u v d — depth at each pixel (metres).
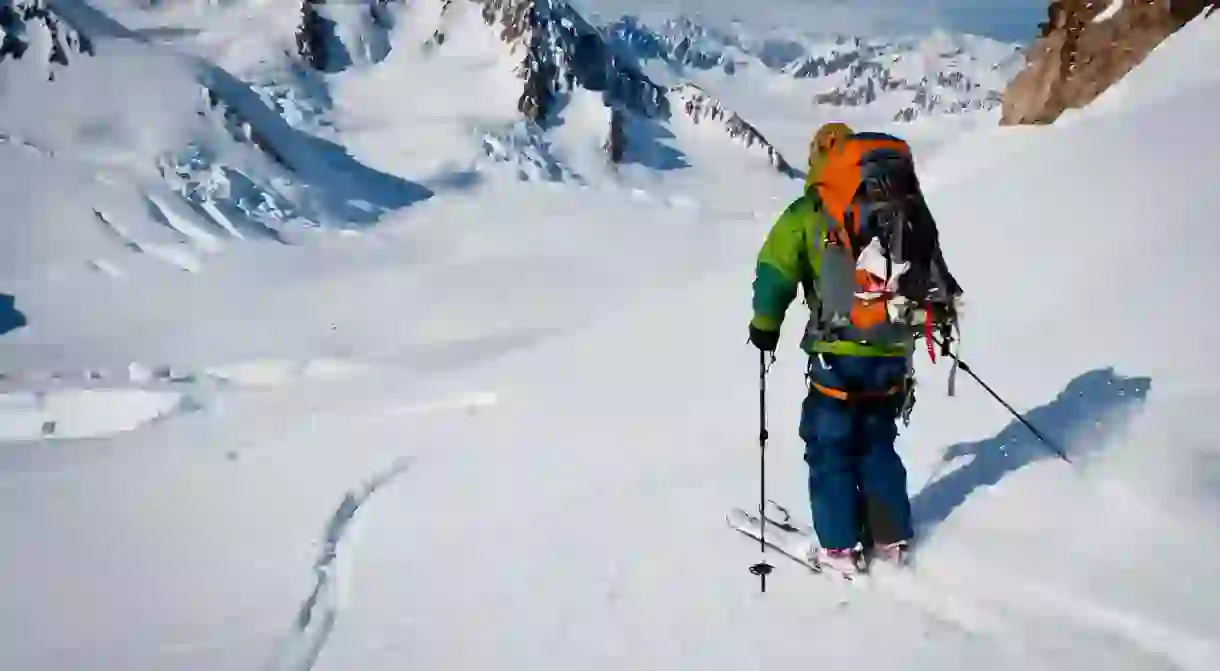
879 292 3.68
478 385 10.41
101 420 15.90
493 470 6.32
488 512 5.36
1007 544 4.05
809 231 3.71
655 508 4.99
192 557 5.27
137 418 15.41
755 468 5.54
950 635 3.49
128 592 4.81
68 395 16.70
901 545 4.00
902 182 3.64
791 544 4.35
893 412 3.95
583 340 12.16
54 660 4.05
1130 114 12.90
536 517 5.14
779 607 3.81
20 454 9.64
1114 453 4.64
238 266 58.09
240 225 75.94
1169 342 5.93
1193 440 4.55
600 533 4.73
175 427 10.91
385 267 55.09
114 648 4.13
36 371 26.31
